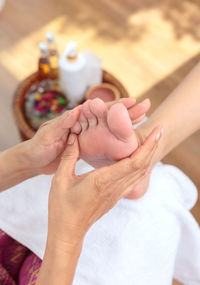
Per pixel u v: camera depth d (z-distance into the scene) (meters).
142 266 0.66
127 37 1.75
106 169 0.44
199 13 1.86
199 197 1.29
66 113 0.51
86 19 1.82
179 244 0.84
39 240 0.70
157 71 1.62
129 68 1.62
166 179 0.73
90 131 0.50
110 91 1.11
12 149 0.60
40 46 1.06
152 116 0.65
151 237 0.67
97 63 1.09
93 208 0.46
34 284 0.66
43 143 0.55
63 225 0.45
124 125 0.44
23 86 1.11
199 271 0.90
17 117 1.04
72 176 0.49
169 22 1.82
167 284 0.73
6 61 1.64
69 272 0.44
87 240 0.67
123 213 0.67
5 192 0.73
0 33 1.75
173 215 0.71
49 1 1.89
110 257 0.64
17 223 0.72
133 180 0.49
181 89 0.68
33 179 0.73
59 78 1.12
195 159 1.37
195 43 1.74
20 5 1.87
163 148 0.63
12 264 0.77
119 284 0.63
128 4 1.89
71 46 1.10
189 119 0.65
